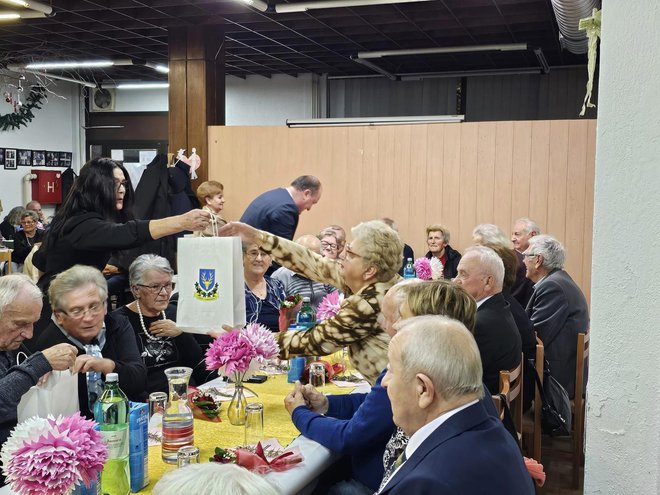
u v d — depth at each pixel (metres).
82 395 2.15
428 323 1.50
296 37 8.03
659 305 1.62
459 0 6.52
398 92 10.65
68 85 12.01
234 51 9.00
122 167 3.14
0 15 6.87
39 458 1.38
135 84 11.75
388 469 1.88
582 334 3.66
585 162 6.12
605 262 1.67
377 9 6.78
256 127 7.06
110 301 4.35
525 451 3.79
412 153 6.62
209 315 2.33
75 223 2.95
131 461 1.78
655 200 1.62
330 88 10.98
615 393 1.67
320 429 2.17
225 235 2.79
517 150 6.30
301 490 2.03
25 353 2.27
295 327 3.30
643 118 1.62
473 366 1.45
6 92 10.66
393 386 1.49
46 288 2.99
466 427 1.43
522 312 3.58
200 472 1.00
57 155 11.84
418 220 6.64
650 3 1.60
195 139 7.22
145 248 4.51
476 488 1.34
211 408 2.42
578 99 9.83
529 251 4.23
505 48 8.27
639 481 1.66
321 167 6.91
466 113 10.36
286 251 2.87
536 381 3.36
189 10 6.82
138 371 2.57
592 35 2.11
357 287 2.54
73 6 6.68
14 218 8.98
